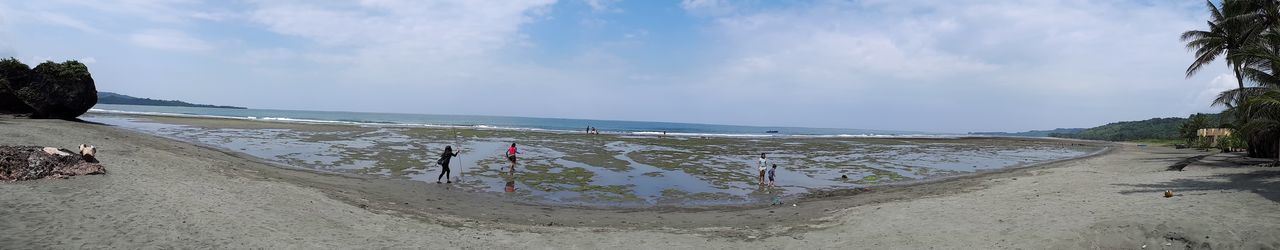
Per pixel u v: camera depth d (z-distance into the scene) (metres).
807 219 13.70
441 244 10.07
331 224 10.84
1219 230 9.45
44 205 9.66
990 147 55.56
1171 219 10.38
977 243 10.06
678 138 54.22
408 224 11.70
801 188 21.19
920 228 11.58
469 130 54.16
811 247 10.51
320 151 28.73
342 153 28.19
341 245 9.38
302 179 17.75
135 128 39.31
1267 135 25.64
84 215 9.34
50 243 7.77
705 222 13.73
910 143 58.38
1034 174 24.27
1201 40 32.47
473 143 38.16
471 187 19.05
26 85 35.62
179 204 10.83
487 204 15.84
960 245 10.02
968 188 19.58
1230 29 28.69
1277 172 19.30
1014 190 17.67
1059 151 50.72
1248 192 14.05
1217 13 31.20
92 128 31.00
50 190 10.80
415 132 47.50
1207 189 15.28
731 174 25.06
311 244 9.23
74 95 37.69
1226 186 15.82
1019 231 10.65
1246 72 22.44
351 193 15.48
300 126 50.88
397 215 12.68
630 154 33.44
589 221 13.72
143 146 22.45
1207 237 9.23
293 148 29.81
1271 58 15.42
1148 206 12.36
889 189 20.62
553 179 21.61
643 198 18.11
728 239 11.32
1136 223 10.26
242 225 9.87
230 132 40.00
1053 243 9.66
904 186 21.67
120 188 11.74
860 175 26.00
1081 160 35.72
